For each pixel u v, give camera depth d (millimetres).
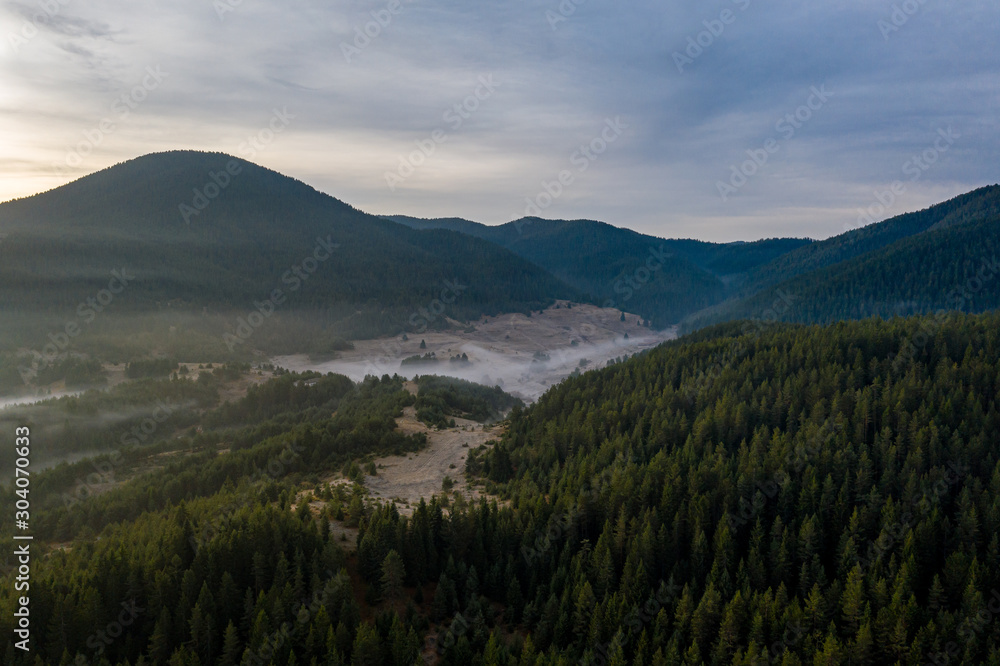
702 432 118312
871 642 71812
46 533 113938
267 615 74438
